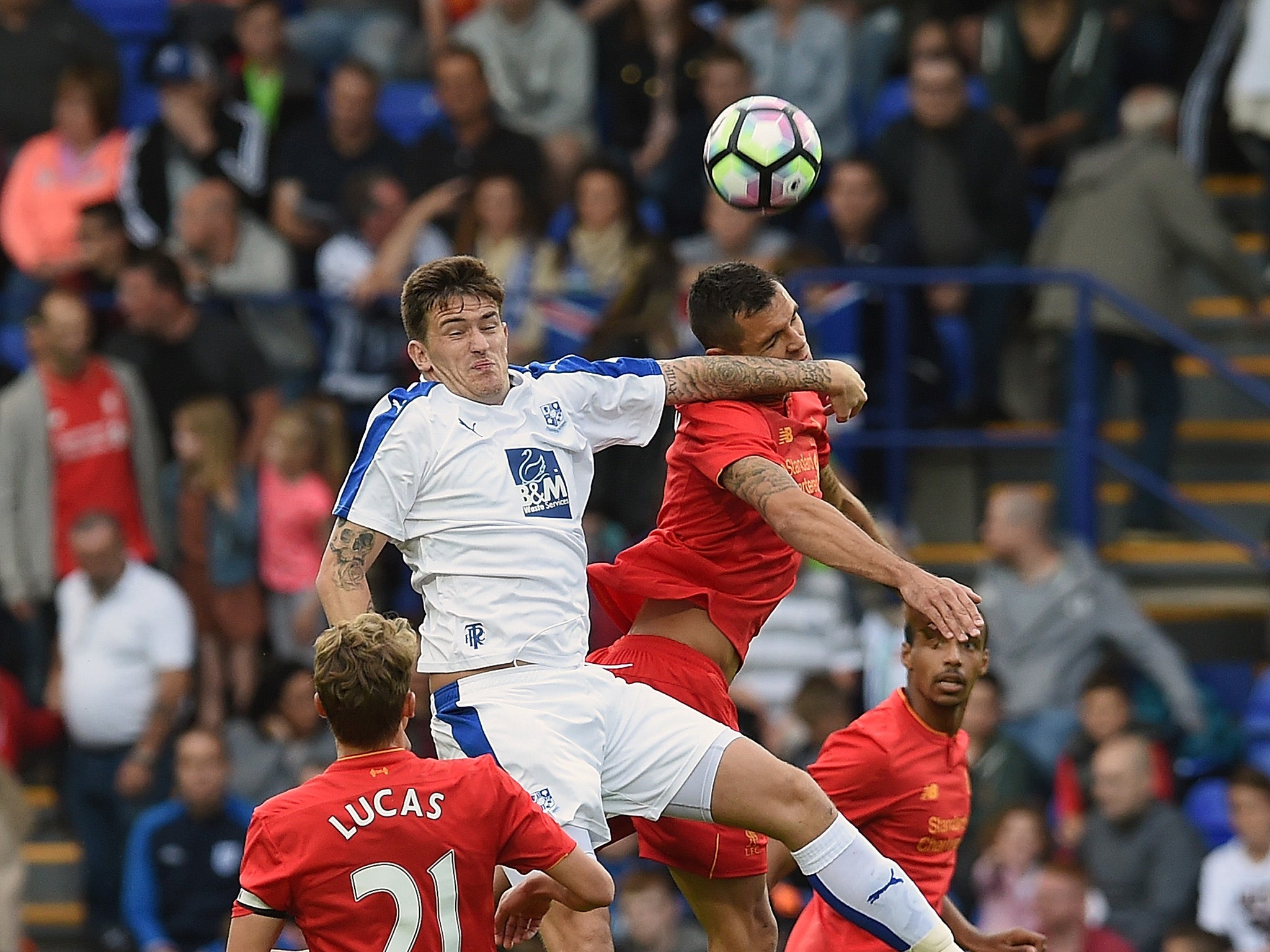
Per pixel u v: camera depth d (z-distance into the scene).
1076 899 29.86
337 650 15.70
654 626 18.55
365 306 38.31
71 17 45.47
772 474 17.42
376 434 16.86
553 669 16.88
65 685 35.50
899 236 37.94
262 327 38.91
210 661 36.00
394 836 15.50
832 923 19.08
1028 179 40.34
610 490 34.88
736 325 18.30
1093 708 32.62
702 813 16.98
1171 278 38.31
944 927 17.09
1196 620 37.47
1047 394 39.16
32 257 41.69
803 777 16.98
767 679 34.47
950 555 37.62
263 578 36.00
